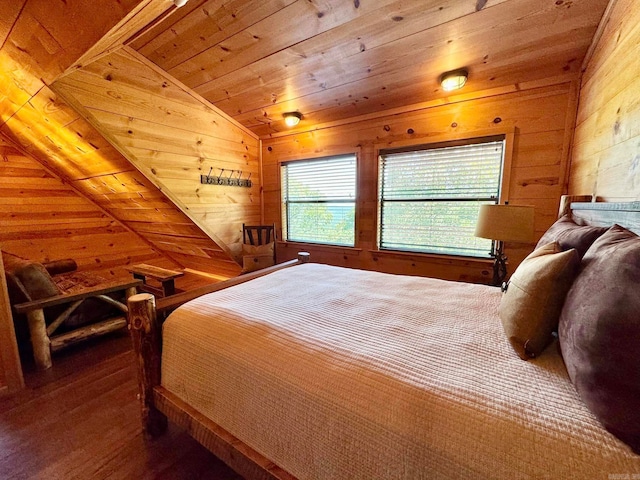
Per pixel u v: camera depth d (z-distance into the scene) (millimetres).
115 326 2543
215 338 1132
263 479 955
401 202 2865
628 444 550
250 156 3578
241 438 1033
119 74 2193
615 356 573
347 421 780
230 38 2039
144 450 1367
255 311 1278
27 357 2254
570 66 1968
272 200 3727
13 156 3395
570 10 1555
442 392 737
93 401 1721
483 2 1572
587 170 1734
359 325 1146
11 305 2107
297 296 1511
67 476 1233
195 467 1284
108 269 4230
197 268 4750
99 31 1299
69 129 2400
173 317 1316
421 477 674
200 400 1158
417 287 1691
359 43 1975
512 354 915
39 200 3602
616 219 1086
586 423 610
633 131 1164
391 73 2254
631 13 1222
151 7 1208
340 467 798
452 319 1208
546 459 569
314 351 957
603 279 698
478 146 2430
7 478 1220
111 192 3357
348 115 2977
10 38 1633
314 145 3305
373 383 802
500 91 2256
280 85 2543
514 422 635
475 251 2551
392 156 2863
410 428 698
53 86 1894
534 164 2205
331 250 3381
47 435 1452
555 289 883
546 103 2121
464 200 2539
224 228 3348
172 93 2580
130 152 2332
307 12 1764
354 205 3156
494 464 599
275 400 925
